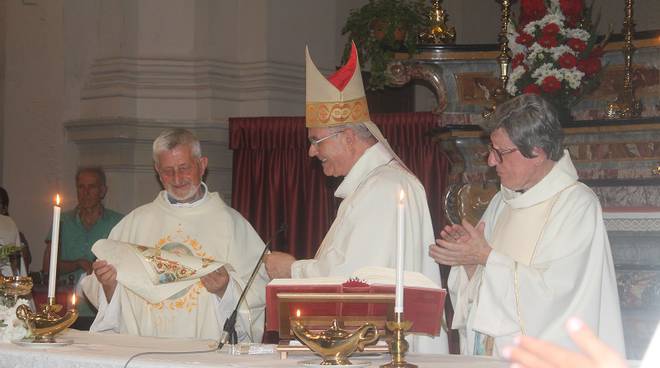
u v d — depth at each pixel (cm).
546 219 398
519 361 149
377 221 439
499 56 761
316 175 879
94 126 928
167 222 549
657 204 703
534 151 394
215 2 945
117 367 335
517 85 731
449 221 764
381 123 858
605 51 772
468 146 757
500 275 378
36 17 986
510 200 414
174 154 548
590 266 383
